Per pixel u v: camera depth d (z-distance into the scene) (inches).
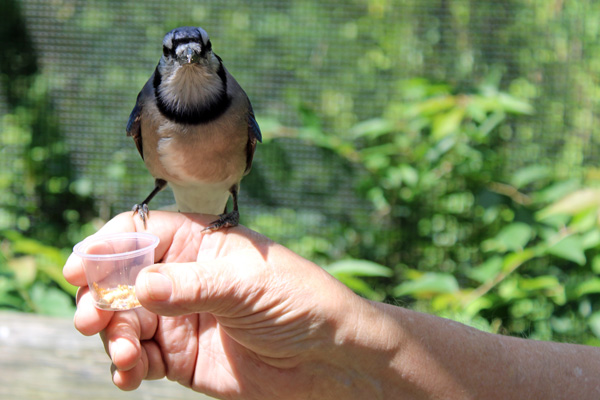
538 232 37.4
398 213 45.0
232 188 32.9
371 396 26.6
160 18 51.1
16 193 50.6
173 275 25.2
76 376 28.3
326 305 26.0
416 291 36.2
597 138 45.5
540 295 36.4
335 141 43.7
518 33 47.6
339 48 50.7
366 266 35.2
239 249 28.0
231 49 51.2
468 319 35.5
